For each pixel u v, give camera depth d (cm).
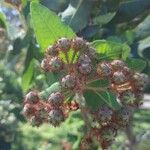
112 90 12
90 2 14
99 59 12
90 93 12
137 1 15
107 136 12
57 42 12
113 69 12
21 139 60
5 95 49
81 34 14
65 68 12
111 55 12
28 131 66
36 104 12
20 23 16
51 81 12
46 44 12
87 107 12
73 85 11
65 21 14
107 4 15
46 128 68
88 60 11
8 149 51
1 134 50
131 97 12
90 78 11
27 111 12
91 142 12
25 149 61
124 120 12
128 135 20
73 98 12
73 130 23
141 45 15
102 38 15
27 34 15
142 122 72
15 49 16
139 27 15
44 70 12
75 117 23
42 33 12
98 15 15
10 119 48
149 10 15
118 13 15
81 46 11
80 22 14
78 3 14
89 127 12
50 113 11
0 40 16
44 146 62
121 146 21
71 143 24
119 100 12
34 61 15
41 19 12
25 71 16
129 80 12
